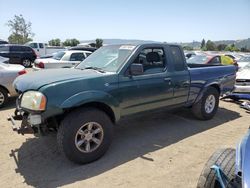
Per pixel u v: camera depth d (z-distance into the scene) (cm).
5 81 729
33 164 414
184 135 548
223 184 253
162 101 526
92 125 413
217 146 495
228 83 689
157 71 513
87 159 413
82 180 371
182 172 397
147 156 448
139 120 638
